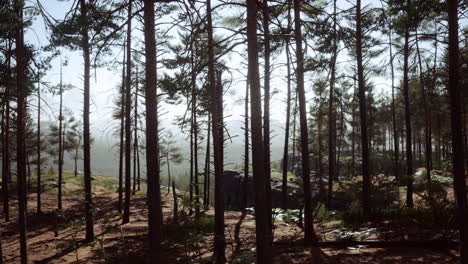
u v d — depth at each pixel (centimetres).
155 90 613
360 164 3316
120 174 1975
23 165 1032
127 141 1616
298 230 1137
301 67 760
